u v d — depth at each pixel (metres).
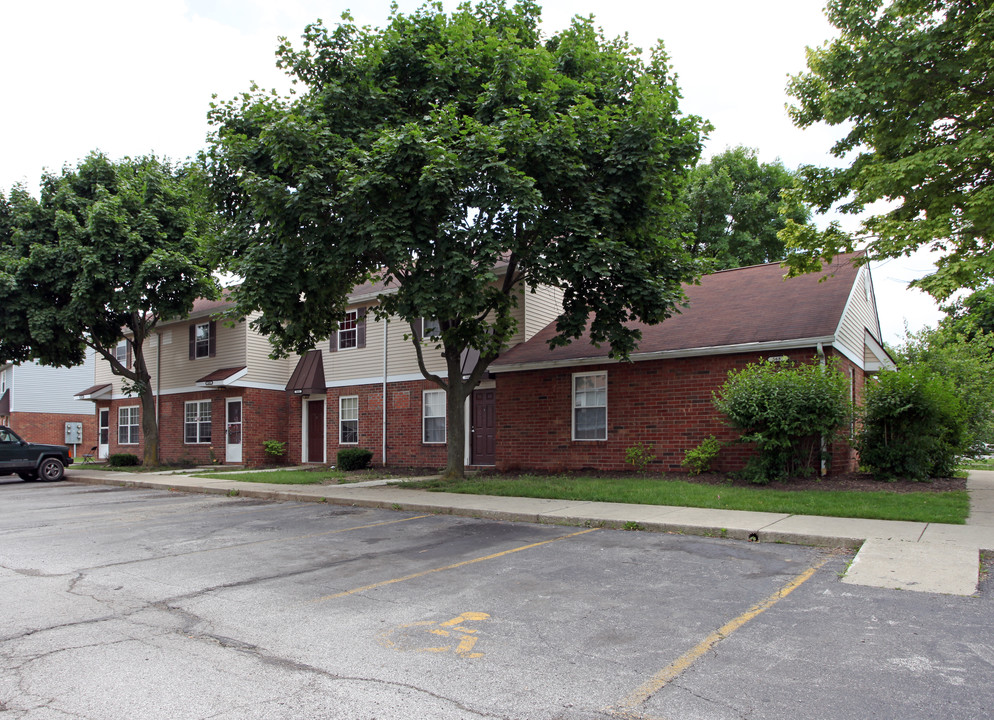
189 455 26.08
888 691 3.94
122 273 20.64
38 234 21.48
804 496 11.01
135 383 24.44
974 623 5.13
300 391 23.30
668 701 3.85
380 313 15.84
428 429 20.59
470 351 19.50
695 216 30.91
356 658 4.62
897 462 12.88
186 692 4.04
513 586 6.50
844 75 13.18
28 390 37.94
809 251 13.02
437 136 11.52
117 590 6.58
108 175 22.91
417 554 8.16
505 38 13.60
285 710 3.78
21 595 6.41
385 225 11.56
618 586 6.43
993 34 11.38
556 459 17.19
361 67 13.21
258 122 12.78
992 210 10.93
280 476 18.17
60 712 3.77
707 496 11.27
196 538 9.51
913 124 12.20
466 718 3.66
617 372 16.31
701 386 15.08
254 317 24.00
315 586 6.66
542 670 4.35
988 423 17.31
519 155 11.69
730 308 16.64
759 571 6.92
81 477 20.89
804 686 4.04
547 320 20.09
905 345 21.59
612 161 12.30
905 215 12.79
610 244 11.94
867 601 5.77
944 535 8.14
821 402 12.54
